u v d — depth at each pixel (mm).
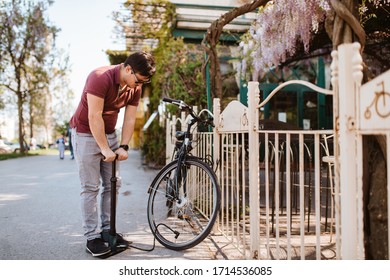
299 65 9500
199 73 7719
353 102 1518
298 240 2996
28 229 3297
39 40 17734
